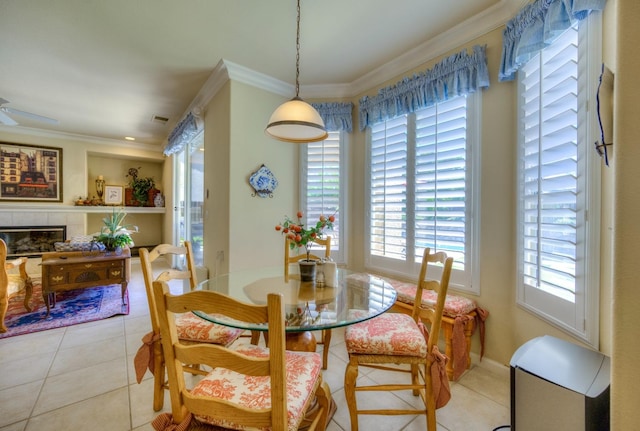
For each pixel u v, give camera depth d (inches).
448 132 87.4
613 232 25.0
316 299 60.3
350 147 122.0
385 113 104.3
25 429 56.1
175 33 86.6
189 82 118.7
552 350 49.3
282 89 119.3
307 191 122.9
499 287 77.6
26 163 188.1
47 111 152.3
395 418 60.9
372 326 61.4
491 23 78.0
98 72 110.0
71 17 78.7
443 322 76.9
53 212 194.4
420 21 81.0
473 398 66.9
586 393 38.7
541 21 62.1
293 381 43.3
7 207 180.9
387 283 75.2
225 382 42.0
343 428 57.7
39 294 145.6
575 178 55.2
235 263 108.0
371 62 103.0
